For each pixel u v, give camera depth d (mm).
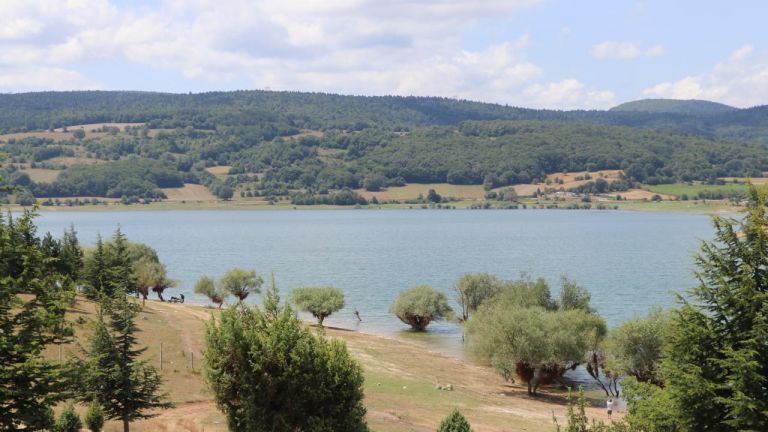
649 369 55000
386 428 39344
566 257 195250
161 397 35281
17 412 21797
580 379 67438
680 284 137250
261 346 28156
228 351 28094
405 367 66062
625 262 180875
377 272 163625
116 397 33375
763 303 23734
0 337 21625
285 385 27922
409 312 93500
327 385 28672
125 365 33500
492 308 76312
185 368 50094
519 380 65625
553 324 61812
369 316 106312
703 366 24328
